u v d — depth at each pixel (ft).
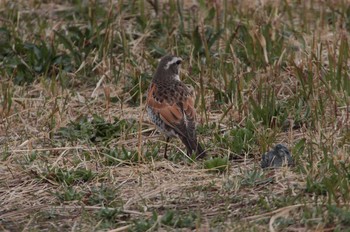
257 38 53.57
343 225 34.94
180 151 43.34
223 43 56.44
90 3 60.34
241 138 43.96
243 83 50.03
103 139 45.62
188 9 61.52
